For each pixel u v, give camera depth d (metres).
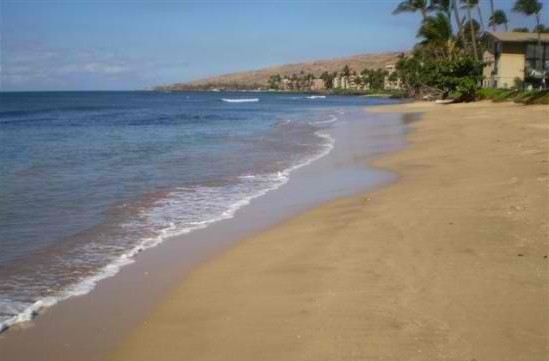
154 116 50.91
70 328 5.31
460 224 8.13
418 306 5.32
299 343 4.72
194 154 19.38
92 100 117.00
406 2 67.88
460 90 52.81
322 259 7.02
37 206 10.72
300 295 5.84
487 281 5.84
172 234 8.77
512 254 6.65
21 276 6.79
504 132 21.48
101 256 7.61
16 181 13.62
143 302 5.95
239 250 7.83
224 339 4.92
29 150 21.03
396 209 9.55
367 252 7.14
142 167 16.09
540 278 5.86
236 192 12.22
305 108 68.00
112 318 5.53
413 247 7.18
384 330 4.85
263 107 74.38
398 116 39.72
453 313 5.12
